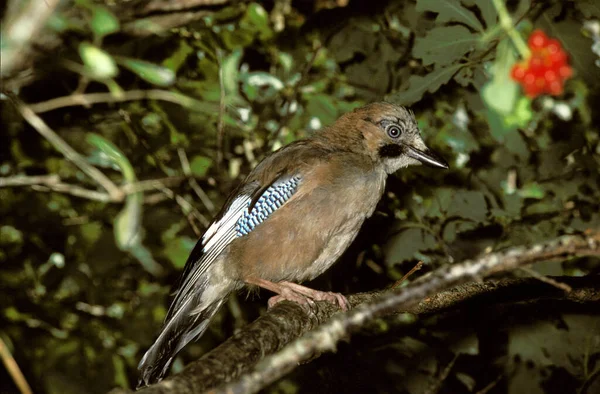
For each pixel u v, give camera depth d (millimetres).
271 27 11602
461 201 10156
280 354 4219
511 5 8945
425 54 8055
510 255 4406
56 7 4715
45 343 11859
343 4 10828
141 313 12242
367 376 10078
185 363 11883
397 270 11336
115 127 11461
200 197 10875
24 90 10430
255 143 11164
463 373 10891
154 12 8125
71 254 12148
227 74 6902
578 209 10664
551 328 9828
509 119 4797
